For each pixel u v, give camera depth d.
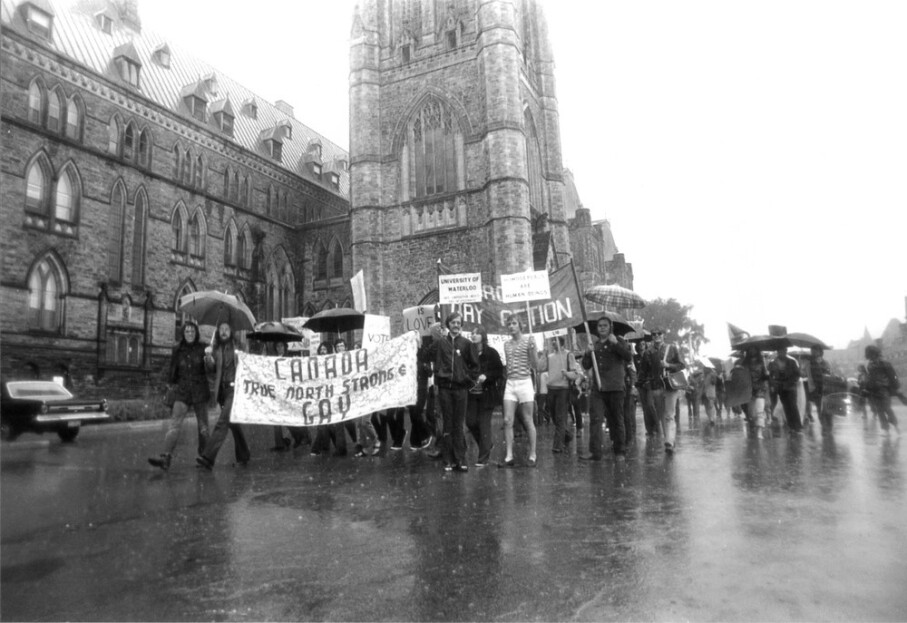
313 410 10.45
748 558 4.43
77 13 32.72
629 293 15.25
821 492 6.72
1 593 3.91
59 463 10.49
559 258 41.03
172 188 33.97
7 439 15.19
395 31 38.66
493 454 11.23
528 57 42.94
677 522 5.54
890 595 3.69
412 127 37.16
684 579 4.03
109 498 7.04
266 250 41.69
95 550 4.88
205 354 9.80
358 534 5.34
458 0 36.91
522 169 33.03
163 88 36.50
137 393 30.27
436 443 11.62
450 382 8.98
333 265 43.91
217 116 39.97
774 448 10.99
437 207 35.47
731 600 3.65
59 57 27.86
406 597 3.82
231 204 38.66
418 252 35.62
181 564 4.51
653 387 11.16
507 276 12.77
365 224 36.28
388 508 6.38
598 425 9.98
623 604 3.63
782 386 14.25
